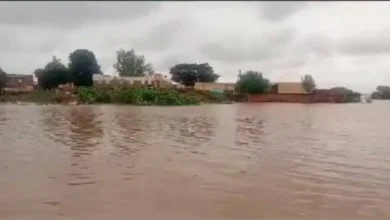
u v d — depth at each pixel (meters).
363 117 20.27
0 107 23.14
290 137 14.02
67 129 15.26
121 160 9.54
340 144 12.17
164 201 6.37
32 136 13.14
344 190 7.11
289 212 5.98
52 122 17.53
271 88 46.06
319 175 8.19
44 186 7.17
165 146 11.76
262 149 11.37
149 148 11.34
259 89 47.47
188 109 32.72
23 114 20.67
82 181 7.54
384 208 6.21
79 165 8.92
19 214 5.71
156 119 21.39
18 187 7.09
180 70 60.97
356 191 7.08
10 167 8.63
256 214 5.86
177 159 9.75
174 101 42.03
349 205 6.32
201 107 36.78
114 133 14.52
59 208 6.00
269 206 6.18
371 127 16.36
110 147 11.36
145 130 15.77
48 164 8.96
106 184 7.31
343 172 8.45
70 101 32.88
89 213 5.78
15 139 12.45
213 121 20.66
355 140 12.98
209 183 7.54
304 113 26.19
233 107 36.84
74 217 5.62
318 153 10.66
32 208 5.98
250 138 13.76
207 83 59.09
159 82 53.62
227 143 12.52
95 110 27.41
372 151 10.88
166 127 17.16
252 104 42.47
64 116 20.95
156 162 9.36
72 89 36.28
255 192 6.93
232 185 7.42
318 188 7.24
